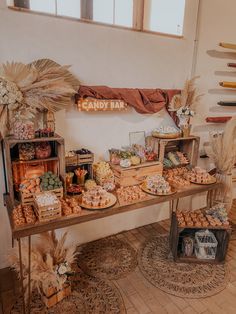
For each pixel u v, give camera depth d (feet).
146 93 9.67
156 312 7.07
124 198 8.00
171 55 10.18
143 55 9.53
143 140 10.41
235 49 11.37
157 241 10.36
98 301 7.34
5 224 8.34
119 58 9.06
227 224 8.94
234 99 12.55
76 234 9.90
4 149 7.32
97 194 7.59
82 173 8.50
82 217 6.88
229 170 10.84
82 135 9.03
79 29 8.12
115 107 8.97
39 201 6.53
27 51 7.50
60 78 7.57
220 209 9.53
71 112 8.61
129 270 8.66
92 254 9.45
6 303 7.23
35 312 6.91
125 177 8.94
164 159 10.54
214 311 7.15
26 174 7.79
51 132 7.36
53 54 7.88
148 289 7.88
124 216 10.94
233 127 10.47
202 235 9.18
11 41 7.23
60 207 6.64
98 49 8.59
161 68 10.08
